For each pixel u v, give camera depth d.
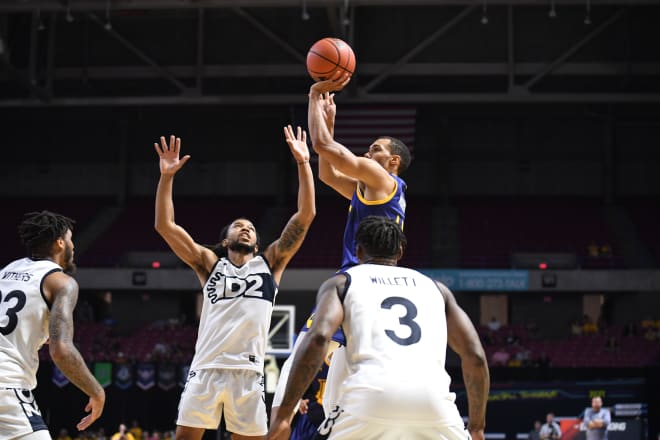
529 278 26.73
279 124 33.44
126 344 25.86
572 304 27.66
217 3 22.28
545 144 32.78
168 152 5.09
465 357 3.30
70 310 3.94
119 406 21.22
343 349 3.61
